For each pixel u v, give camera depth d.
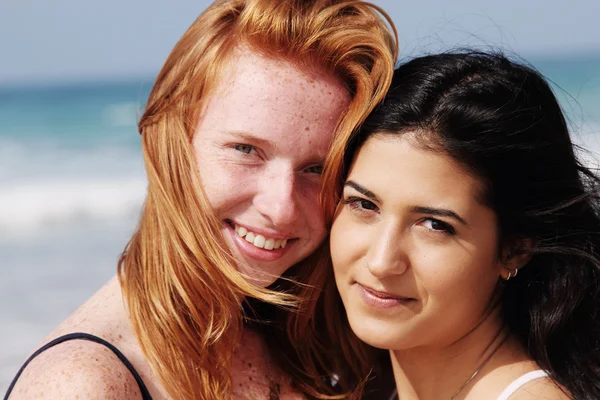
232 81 2.33
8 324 6.84
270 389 2.66
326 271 2.73
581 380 2.34
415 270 2.23
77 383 2.04
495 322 2.47
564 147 2.38
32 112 25.16
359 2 2.50
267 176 2.36
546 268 2.43
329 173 2.34
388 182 2.19
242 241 2.45
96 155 16.11
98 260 8.98
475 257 2.23
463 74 2.26
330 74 2.37
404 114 2.20
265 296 2.46
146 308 2.38
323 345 2.91
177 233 2.41
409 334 2.31
